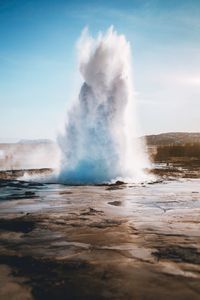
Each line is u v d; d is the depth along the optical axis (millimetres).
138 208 13773
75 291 5859
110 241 8859
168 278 6297
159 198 16594
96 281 6250
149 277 6363
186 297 5512
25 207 14023
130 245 8469
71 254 7828
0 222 11266
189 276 6379
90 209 13484
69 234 9641
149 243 8625
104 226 10562
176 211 13078
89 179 25250
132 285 6027
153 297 5539
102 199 16203
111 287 5973
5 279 6418
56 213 12680
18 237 9383
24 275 6613
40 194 17906
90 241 8891
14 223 11109
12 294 5773
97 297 5613
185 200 15953
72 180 24844
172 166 46469
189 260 7285
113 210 13289
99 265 7070
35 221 11367
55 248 8312
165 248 8172
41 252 8008
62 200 15875
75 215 12297
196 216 12055
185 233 9586
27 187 21125
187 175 31422
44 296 5688
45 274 6648
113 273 6613
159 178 28047
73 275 6562
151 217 11906
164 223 10914
